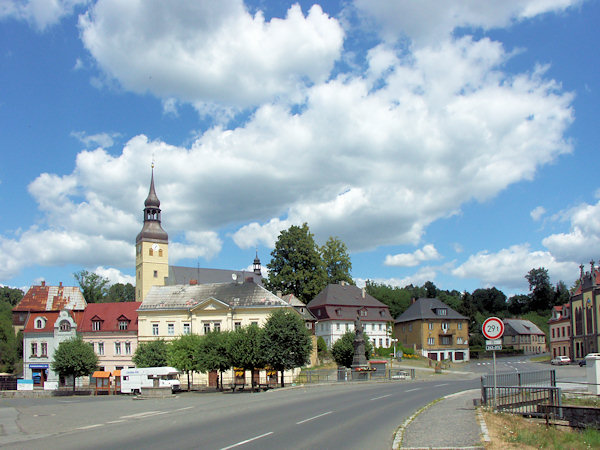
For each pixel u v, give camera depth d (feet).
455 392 114.73
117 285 569.23
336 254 352.28
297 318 173.27
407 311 386.93
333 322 322.14
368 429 61.31
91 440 56.95
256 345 170.60
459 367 282.36
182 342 206.69
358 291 348.79
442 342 364.38
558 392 79.82
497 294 572.10
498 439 53.11
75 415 91.45
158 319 250.78
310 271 322.34
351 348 222.28
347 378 173.88
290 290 319.47
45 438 60.59
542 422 70.03
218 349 184.55
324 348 287.69
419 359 314.76
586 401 91.30
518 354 424.46
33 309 299.17
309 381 172.35
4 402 159.22
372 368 183.01
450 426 60.90
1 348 284.61
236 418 72.84
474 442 50.98
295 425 64.69
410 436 55.21
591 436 62.85
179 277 390.01
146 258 366.43
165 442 53.36
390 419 70.23
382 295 456.86
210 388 212.84
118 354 260.42
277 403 94.79
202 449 48.78
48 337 267.39
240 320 242.17
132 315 265.75
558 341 356.38
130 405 113.19
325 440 53.67
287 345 167.32
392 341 340.59
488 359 374.63
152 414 85.20
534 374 95.30
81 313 274.16
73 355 217.77
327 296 331.98
